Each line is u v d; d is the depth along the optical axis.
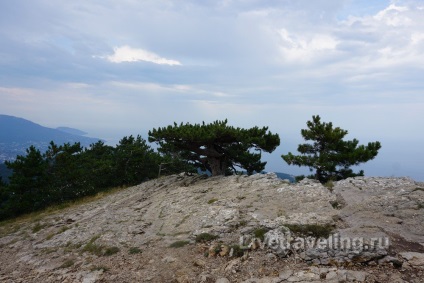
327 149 23.72
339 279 7.09
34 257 13.00
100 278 9.32
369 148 22.05
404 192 12.91
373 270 7.39
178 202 17.77
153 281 8.72
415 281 6.75
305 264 8.12
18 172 29.58
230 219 12.43
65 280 9.59
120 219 16.75
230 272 8.32
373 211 11.29
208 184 21.56
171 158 34.69
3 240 17.61
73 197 30.75
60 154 32.47
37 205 28.59
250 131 26.34
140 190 25.41
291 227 9.95
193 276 8.52
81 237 14.56
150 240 12.26
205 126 25.77
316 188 15.32
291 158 23.72
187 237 11.77
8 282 10.24
